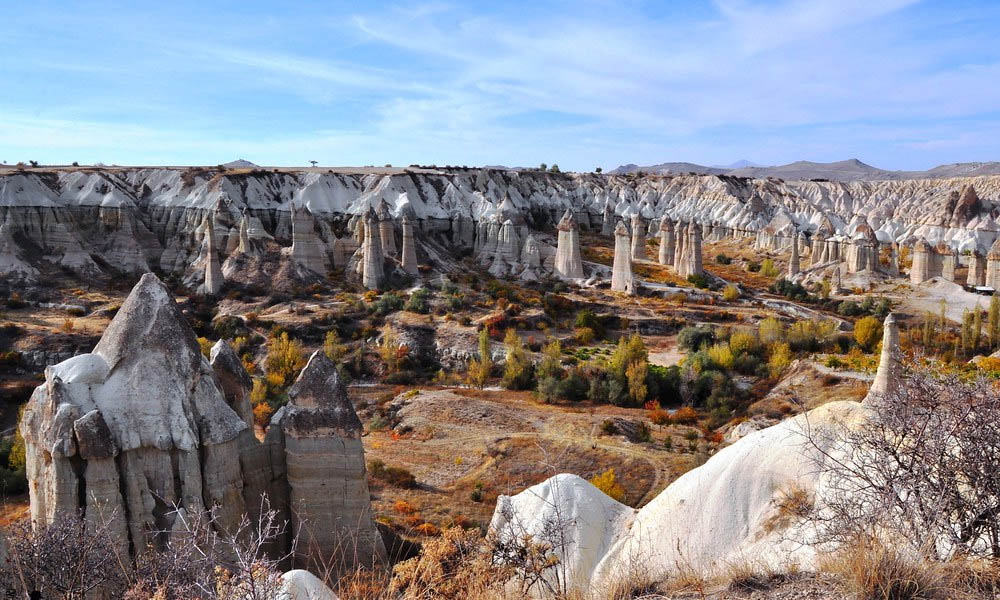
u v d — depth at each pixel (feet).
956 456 33.30
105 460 64.90
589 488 73.92
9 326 217.15
